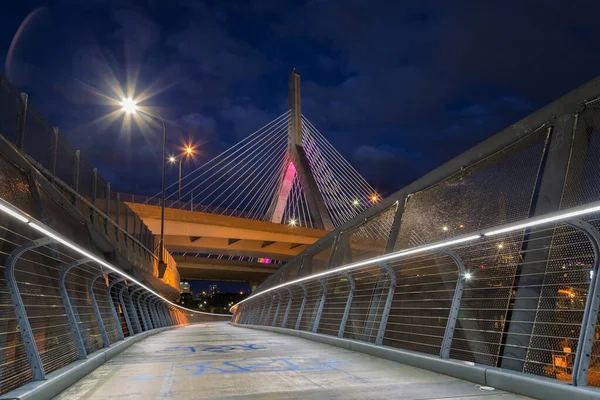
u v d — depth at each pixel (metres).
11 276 5.79
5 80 9.27
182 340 15.83
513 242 6.91
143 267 25.55
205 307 184.38
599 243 4.91
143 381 6.88
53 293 8.49
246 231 66.69
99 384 6.64
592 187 6.09
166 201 57.28
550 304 5.88
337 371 7.70
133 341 13.84
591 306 4.96
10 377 5.16
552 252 6.04
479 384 6.26
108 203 17.36
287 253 77.62
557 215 4.68
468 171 9.09
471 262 7.71
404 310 10.07
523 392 5.44
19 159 8.93
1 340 5.82
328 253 17.33
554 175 6.64
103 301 12.38
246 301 34.91
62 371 6.38
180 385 6.52
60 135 12.31
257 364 8.76
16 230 7.64
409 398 5.43
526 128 7.67
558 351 5.51
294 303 20.23
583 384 4.76
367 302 12.05
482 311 7.27
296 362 8.98
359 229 14.30
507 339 6.30
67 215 12.48
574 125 6.66
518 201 7.47
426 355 7.77
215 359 9.65
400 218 11.41
